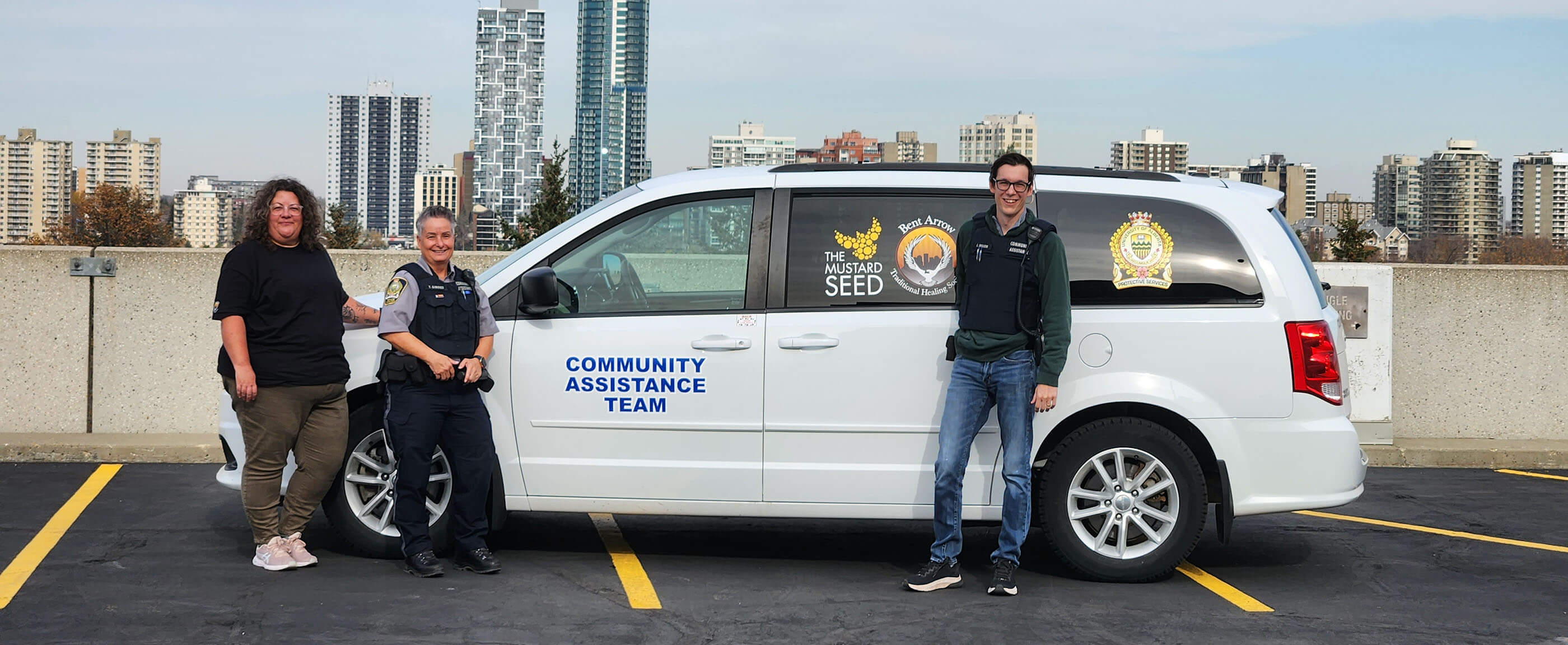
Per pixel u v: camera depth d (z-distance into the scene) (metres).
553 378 5.47
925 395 5.36
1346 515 7.24
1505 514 7.29
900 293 5.41
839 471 5.40
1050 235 5.08
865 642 4.64
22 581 5.27
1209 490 5.53
